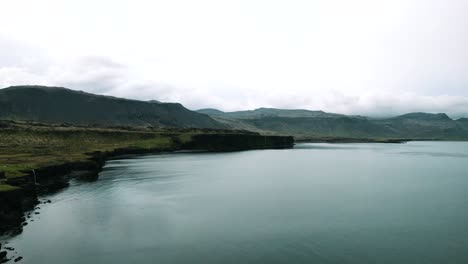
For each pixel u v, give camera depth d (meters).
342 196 69.00
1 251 35.97
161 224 47.91
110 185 79.88
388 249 38.75
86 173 95.94
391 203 62.19
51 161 88.81
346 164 139.62
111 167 118.06
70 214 52.56
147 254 36.91
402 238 42.62
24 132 175.50
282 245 39.88
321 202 62.88
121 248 38.59
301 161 152.88
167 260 35.34
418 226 47.72
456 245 40.16
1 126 182.62
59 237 41.78
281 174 104.88
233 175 101.31
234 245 39.78
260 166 128.75
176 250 38.12
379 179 94.44
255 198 66.50
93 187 76.69
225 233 44.19
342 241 41.41
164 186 79.69
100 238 41.75
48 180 77.94
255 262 34.97
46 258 35.31
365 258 36.12
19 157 97.81
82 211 54.62
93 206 58.19
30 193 60.41
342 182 88.44
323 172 110.75
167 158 158.62
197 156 173.62
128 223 48.28
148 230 45.09
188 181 87.94
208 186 80.50
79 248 38.28
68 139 184.25
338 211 56.12
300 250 38.31
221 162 143.12
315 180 91.81
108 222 48.56
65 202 61.03
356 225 48.12
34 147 146.75
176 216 52.31
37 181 73.69
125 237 42.31
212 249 38.50
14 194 49.56
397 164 141.25
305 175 102.62
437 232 45.06
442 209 57.66
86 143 185.25
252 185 82.56
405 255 37.09
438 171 115.56
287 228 46.47
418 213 54.88
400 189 77.50
